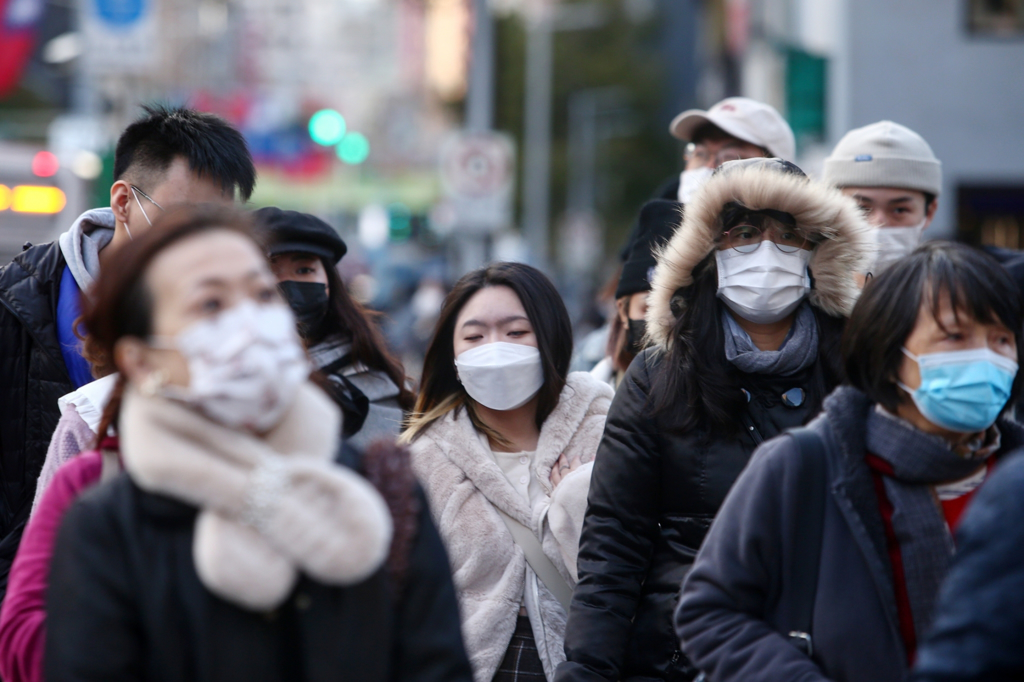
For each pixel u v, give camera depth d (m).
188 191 5.96
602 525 5.32
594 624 5.13
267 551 3.39
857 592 3.99
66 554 3.53
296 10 78.12
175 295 3.48
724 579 4.17
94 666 3.41
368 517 3.44
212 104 55.62
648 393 5.38
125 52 25.72
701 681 4.57
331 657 3.48
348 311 7.05
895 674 3.91
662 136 91.88
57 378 5.97
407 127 72.88
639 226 7.70
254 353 3.40
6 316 6.01
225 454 3.43
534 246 67.62
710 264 5.51
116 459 4.28
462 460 6.18
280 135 61.06
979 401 3.95
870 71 22.33
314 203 62.81
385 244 57.94
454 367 6.55
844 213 5.36
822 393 5.32
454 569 5.95
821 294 5.43
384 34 93.50
